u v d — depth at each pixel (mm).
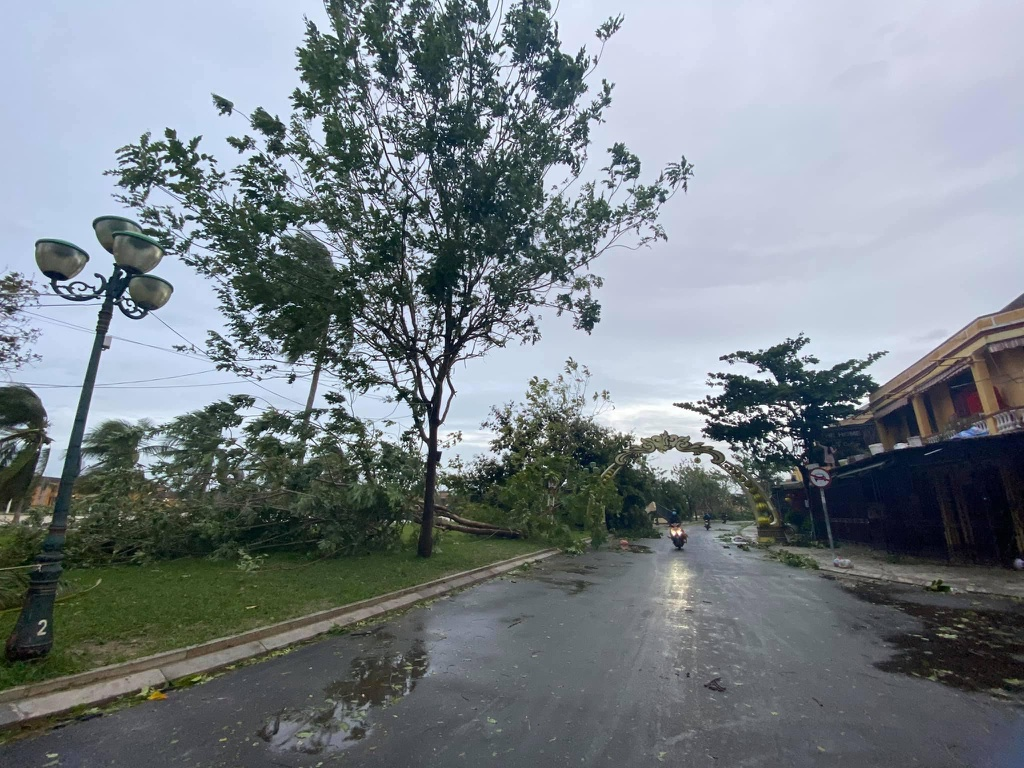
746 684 5418
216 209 11125
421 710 4816
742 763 3818
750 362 24578
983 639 6996
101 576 10516
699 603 9914
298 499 13570
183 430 13414
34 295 15953
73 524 12195
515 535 22125
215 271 11820
